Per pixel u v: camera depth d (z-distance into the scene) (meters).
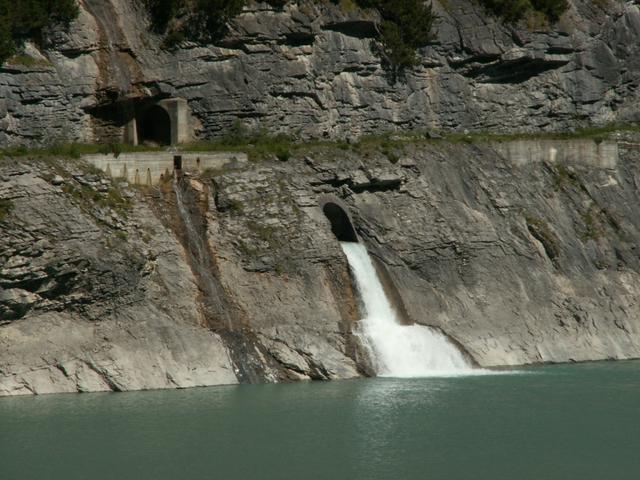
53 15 129.12
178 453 86.25
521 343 130.62
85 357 105.88
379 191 135.88
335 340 117.19
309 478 80.75
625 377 118.88
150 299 111.69
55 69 128.75
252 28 141.00
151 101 137.38
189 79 138.12
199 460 84.69
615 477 82.25
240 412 98.31
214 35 139.75
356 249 129.38
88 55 131.75
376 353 118.88
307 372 113.56
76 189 112.94
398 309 127.56
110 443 88.50
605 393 109.38
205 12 138.75
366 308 124.12
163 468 82.75
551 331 133.88
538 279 138.50
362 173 134.25
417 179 138.38
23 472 81.81
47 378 104.25
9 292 103.94
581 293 140.62
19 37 126.94
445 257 134.00
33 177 110.00
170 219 119.88
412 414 99.00
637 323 141.62
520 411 100.88
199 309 113.69
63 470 82.31
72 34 130.12
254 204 123.12
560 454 87.50
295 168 131.50
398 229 133.25
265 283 118.88
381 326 122.88
